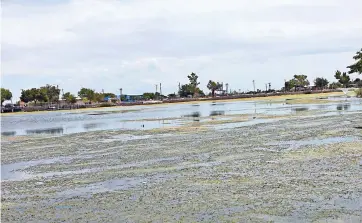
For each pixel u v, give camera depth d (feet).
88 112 345.10
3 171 69.51
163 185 52.31
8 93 533.55
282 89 604.90
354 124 112.78
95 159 76.69
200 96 602.03
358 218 36.14
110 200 46.50
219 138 97.86
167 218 39.06
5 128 183.73
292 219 36.86
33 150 96.27
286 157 67.10
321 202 41.19
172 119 179.22
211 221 37.55
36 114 376.07
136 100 571.69
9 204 47.32
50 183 57.67
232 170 59.21
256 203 42.16
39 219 41.11
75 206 45.01
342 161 60.59
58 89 563.07
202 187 50.08
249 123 135.85
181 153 77.66
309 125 116.78
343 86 543.80
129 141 102.37
